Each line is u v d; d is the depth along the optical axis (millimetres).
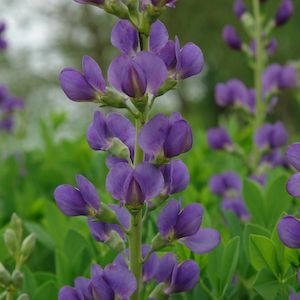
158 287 358
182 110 4844
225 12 4938
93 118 360
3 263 460
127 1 344
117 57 340
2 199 769
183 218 345
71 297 339
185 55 345
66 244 475
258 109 849
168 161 335
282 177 510
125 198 333
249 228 435
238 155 813
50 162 865
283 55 4578
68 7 5203
